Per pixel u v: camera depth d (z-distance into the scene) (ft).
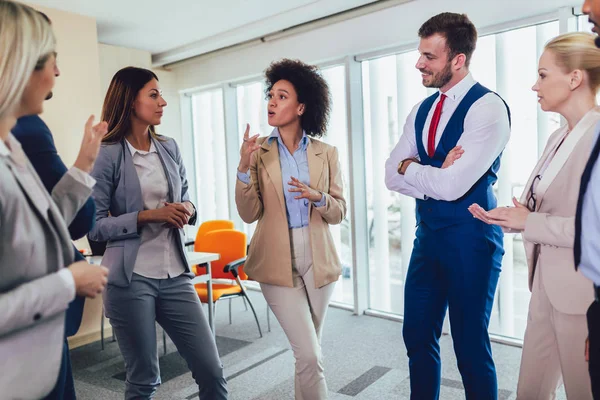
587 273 3.67
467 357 6.36
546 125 10.97
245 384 10.13
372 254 15.33
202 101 19.85
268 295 7.13
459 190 6.12
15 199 3.27
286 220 7.01
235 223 18.60
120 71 6.63
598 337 3.64
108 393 10.03
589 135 4.80
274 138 7.41
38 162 4.03
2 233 3.25
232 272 12.41
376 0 13.14
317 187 7.27
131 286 6.30
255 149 6.75
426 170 6.38
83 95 13.57
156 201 6.73
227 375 10.66
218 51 17.85
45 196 3.56
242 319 15.08
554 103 5.13
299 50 15.49
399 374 10.32
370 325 13.85
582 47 4.89
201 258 11.24
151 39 16.75
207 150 19.92
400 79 13.44
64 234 3.63
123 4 13.06
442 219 6.42
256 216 7.23
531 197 5.49
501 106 6.27
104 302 6.47
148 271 6.44
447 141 6.48
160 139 7.16
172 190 6.87
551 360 5.45
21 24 3.30
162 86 19.49
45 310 3.32
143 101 6.51
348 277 16.39
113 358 12.15
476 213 5.39
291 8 14.06
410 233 13.58
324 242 7.18
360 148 14.71
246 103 18.01
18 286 3.30
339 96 15.29
